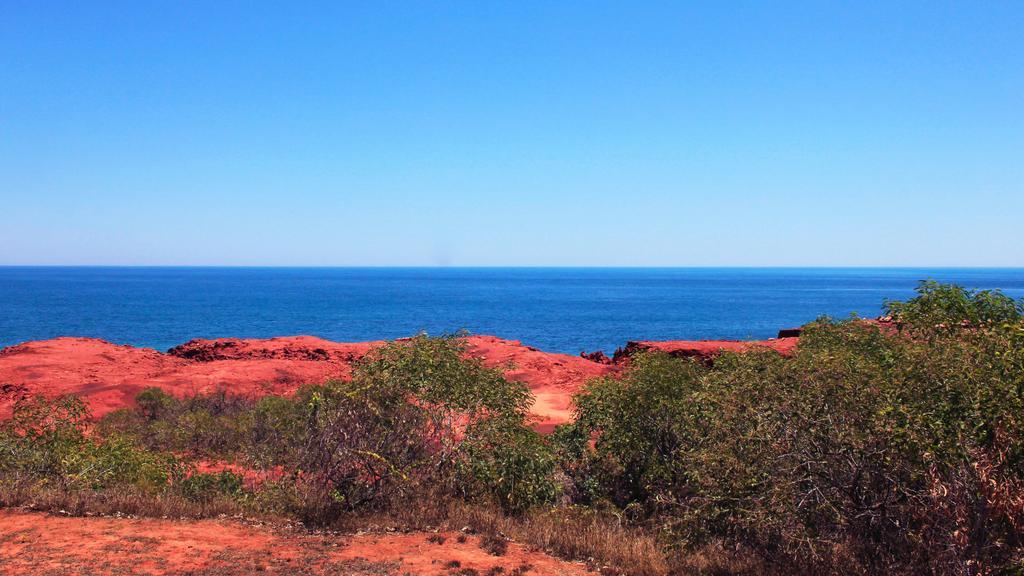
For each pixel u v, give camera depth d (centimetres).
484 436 1041
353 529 855
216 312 12225
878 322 1324
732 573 745
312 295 18912
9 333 8175
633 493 1214
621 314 12456
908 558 664
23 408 1195
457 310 13438
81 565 664
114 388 2714
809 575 700
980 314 1019
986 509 598
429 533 859
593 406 1277
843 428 705
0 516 823
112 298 16412
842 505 696
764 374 838
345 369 3659
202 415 1867
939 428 627
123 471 1122
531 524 931
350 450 933
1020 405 601
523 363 3494
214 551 739
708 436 923
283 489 936
